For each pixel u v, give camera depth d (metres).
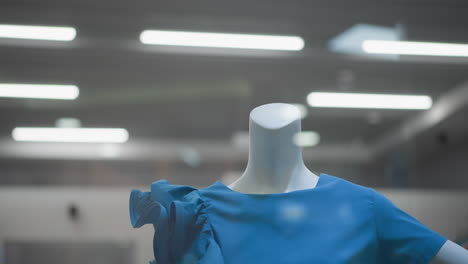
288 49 4.73
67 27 4.38
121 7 4.19
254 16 4.36
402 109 5.54
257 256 1.10
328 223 1.13
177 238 1.13
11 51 4.69
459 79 5.09
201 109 6.03
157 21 4.38
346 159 5.53
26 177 6.31
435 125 5.58
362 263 1.09
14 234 4.22
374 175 5.57
